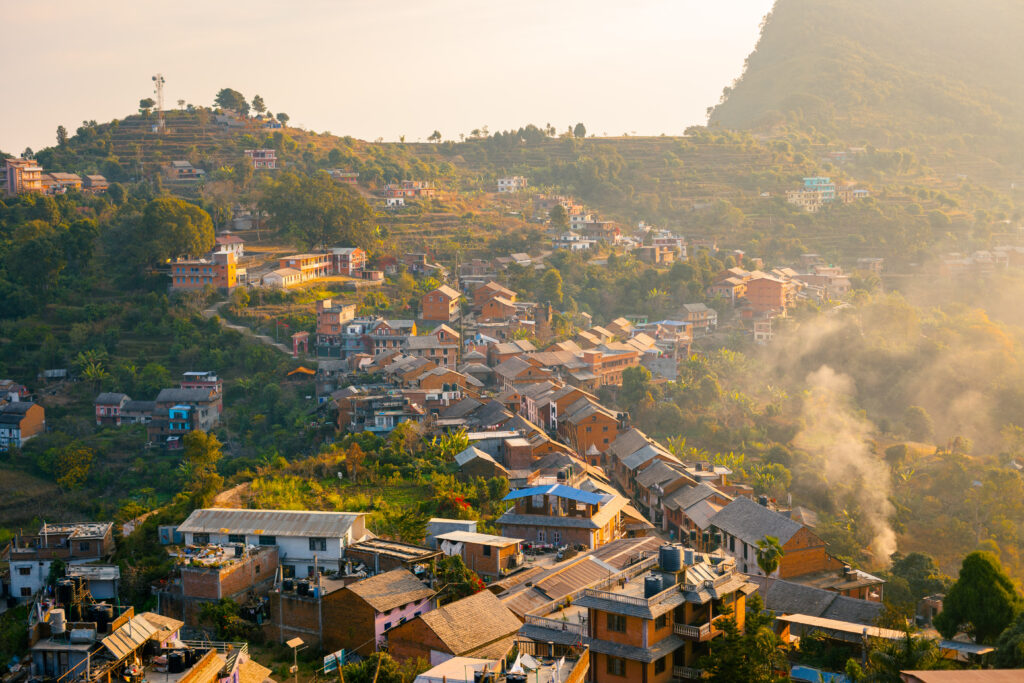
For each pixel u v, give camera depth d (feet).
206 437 494.59
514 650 212.43
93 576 288.10
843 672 230.68
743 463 524.11
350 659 248.93
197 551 291.79
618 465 458.09
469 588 266.16
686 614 205.98
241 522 304.09
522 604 247.29
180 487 540.52
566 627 213.46
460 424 502.79
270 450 546.67
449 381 561.02
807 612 284.20
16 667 192.85
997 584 275.39
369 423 510.17
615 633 202.39
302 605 257.55
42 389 655.35
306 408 606.14
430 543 320.09
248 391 639.35
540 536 322.34
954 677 179.42
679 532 375.45
